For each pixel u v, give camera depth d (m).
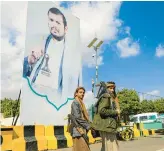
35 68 10.88
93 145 11.95
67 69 12.67
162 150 9.44
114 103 5.41
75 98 5.16
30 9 10.84
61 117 11.98
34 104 10.69
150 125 22.52
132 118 26.17
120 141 14.26
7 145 9.25
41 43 11.28
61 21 12.51
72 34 13.20
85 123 4.98
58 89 12.01
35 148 10.12
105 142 5.23
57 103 11.86
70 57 12.95
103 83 5.42
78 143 4.94
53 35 11.96
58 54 12.20
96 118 5.28
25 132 10.09
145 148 10.16
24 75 10.36
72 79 12.93
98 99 5.33
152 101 57.62
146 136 18.66
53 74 11.80
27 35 10.62
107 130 5.16
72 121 4.99
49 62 11.64
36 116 10.71
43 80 11.24
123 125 15.72
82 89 5.18
